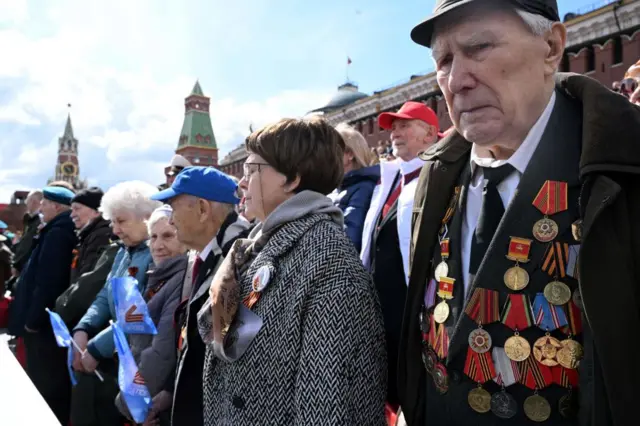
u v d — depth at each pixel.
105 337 2.79
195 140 56.50
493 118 1.02
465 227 1.22
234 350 1.37
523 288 1.03
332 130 1.62
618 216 0.93
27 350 4.11
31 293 4.30
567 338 0.98
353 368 1.27
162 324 2.42
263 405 1.32
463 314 1.11
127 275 3.01
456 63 1.04
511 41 0.98
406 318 1.35
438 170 1.33
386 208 2.47
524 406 1.02
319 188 1.58
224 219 2.30
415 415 1.32
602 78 13.47
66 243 4.13
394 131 3.02
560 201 1.01
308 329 1.29
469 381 1.11
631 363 0.88
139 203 3.12
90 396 2.86
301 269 1.37
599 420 0.90
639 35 12.51
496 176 1.14
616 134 0.93
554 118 1.08
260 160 1.57
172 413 1.97
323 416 1.21
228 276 1.48
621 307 0.89
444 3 1.03
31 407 2.09
